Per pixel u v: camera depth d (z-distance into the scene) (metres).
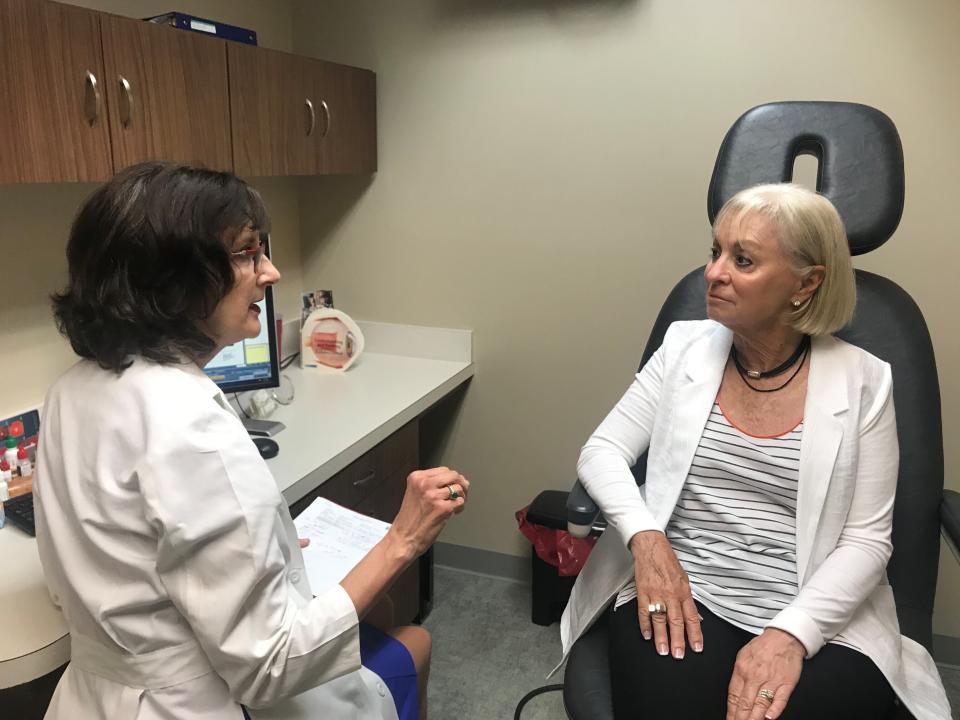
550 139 2.14
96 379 0.93
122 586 0.89
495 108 2.18
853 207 1.39
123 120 1.38
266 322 1.74
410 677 1.25
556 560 2.16
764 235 1.21
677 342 1.45
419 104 2.25
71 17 1.25
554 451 2.36
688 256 2.08
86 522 0.88
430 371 2.28
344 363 2.27
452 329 2.38
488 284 2.31
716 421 1.34
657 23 1.98
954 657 2.08
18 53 1.17
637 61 2.02
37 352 1.58
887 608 1.26
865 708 1.11
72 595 0.92
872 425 1.26
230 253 0.94
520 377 2.34
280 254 2.40
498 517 2.48
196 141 1.57
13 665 0.97
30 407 1.58
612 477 1.39
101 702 0.94
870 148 1.39
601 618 1.41
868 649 1.16
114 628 0.89
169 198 0.89
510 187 2.21
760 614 1.23
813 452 1.24
